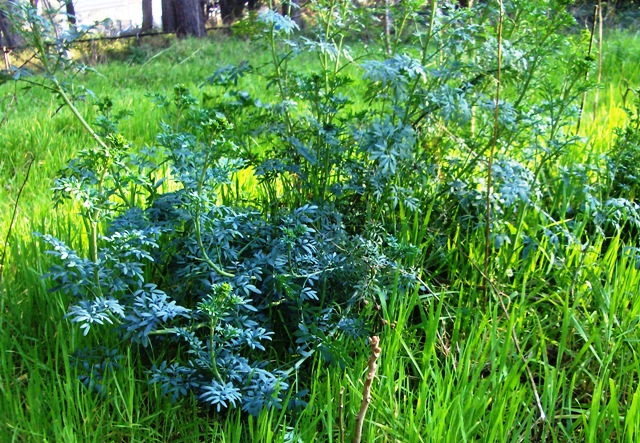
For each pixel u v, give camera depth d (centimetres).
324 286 262
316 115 340
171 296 262
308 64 884
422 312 270
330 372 245
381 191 295
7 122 564
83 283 228
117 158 232
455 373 247
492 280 306
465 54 341
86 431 217
